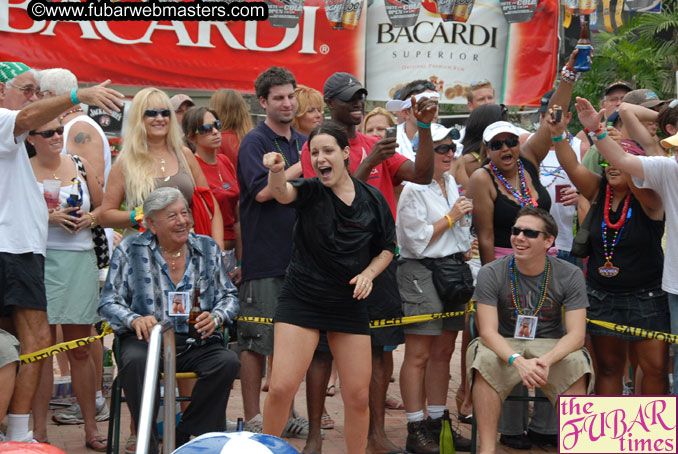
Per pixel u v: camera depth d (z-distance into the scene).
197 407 8.28
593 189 9.40
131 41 15.77
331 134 7.19
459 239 9.44
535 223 8.57
